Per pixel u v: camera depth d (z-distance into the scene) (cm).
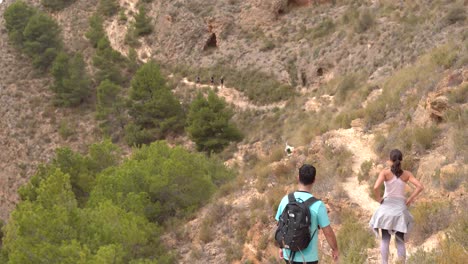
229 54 5838
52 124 6431
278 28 5691
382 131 1948
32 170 6228
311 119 3444
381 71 3519
